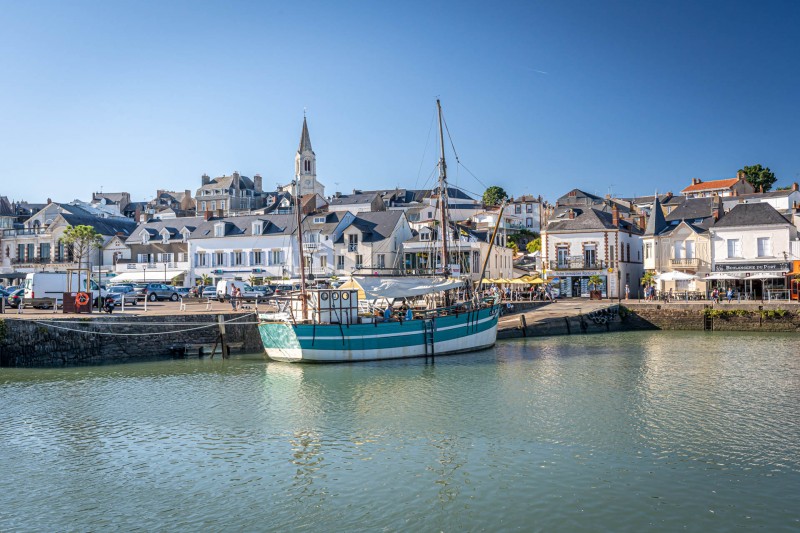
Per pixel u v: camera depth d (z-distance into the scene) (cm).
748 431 2242
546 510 1616
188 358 4034
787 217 7469
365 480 1834
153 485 1822
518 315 5738
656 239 7106
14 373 3453
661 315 5697
